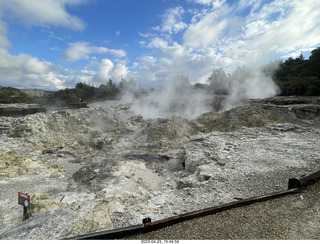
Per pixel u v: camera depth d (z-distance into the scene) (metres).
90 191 8.80
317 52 49.72
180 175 10.99
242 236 3.88
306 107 22.22
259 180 7.05
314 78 40.47
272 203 5.03
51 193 8.61
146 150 16.55
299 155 9.62
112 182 9.78
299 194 5.42
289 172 7.55
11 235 4.70
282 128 16.22
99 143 17.59
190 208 5.62
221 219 4.45
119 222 4.94
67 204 7.13
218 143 13.10
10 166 11.38
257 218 4.43
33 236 4.46
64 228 4.79
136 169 12.29
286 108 22.36
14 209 7.14
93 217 5.07
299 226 4.12
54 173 11.19
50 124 19.70
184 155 13.34
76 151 15.99
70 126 20.77
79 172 10.98
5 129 19.00
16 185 9.41
